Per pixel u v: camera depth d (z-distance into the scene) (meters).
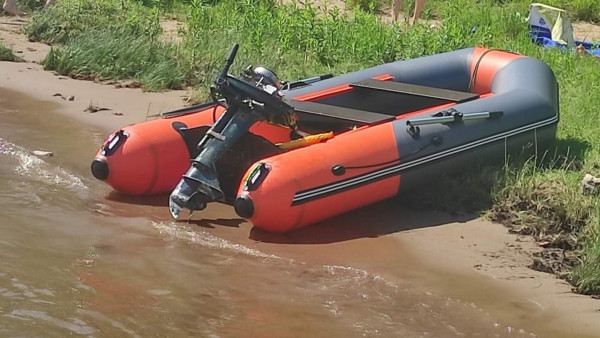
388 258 6.70
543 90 8.52
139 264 6.46
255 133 7.90
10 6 14.19
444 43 11.81
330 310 5.92
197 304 5.93
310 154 7.10
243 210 6.85
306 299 6.05
